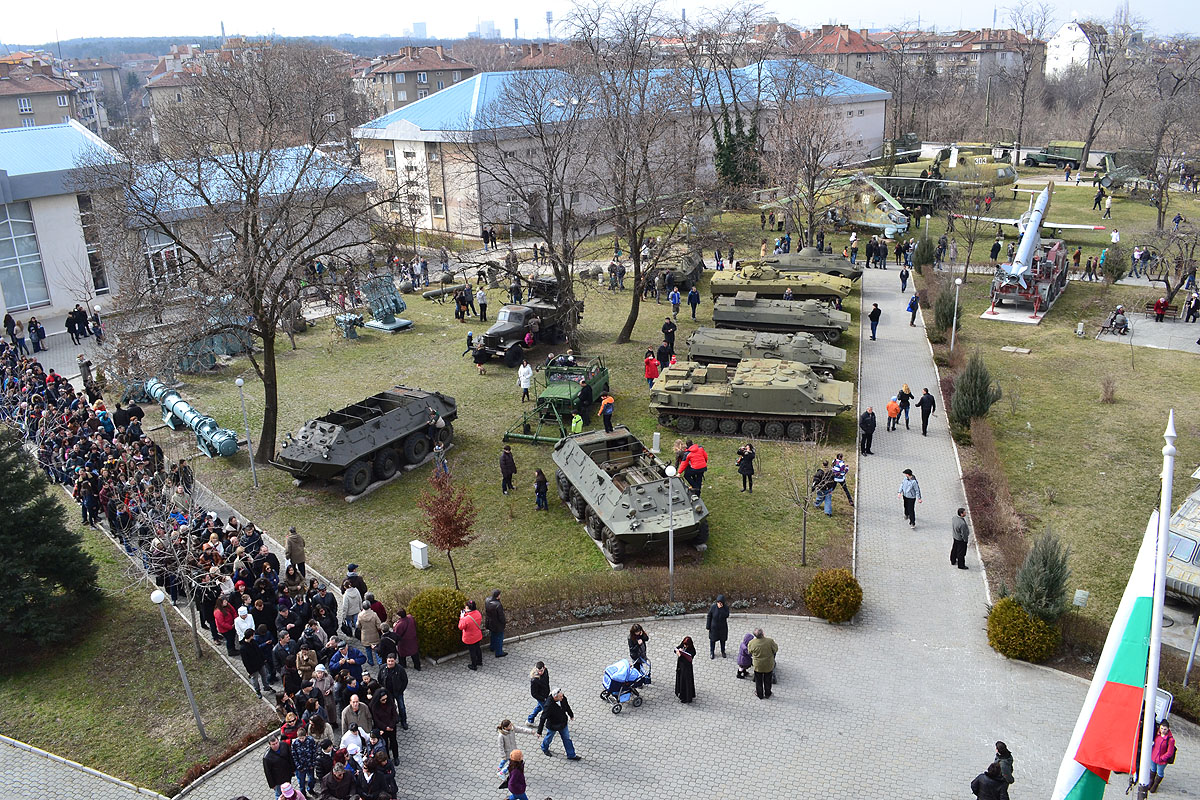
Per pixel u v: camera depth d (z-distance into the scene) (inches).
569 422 1270.9
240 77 1736.0
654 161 1704.0
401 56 4847.4
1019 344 1589.6
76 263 1840.6
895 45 5433.1
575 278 1985.7
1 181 1697.8
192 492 970.1
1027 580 766.5
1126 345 1566.2
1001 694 724.7
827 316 1557.6
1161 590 509.4
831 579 820.0
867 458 1167.0
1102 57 4498.0
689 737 682.2
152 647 813.2
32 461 881.5
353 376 1488.7
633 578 856.9
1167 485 513.0
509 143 2133.4
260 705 732.7
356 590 805.9
